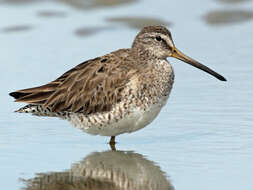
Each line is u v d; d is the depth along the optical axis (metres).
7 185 14.10
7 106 18.75
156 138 16.88
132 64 16.41
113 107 16.08
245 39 23.66
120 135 17.36
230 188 13.59
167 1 27.28
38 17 25.78
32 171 14.87
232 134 16.66
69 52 22.61
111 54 16.86
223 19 25.48
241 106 18.25
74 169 15.06
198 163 15.05
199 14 25.91
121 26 24.91
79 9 26.62
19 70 21.14
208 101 18.70
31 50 22.88
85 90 16.34
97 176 14.75
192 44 23.23
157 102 16.31
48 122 17.95
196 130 17.06
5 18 25.58
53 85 16.61
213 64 21.41
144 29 16.77
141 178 14.59
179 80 20.45
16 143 16.48
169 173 14.55
